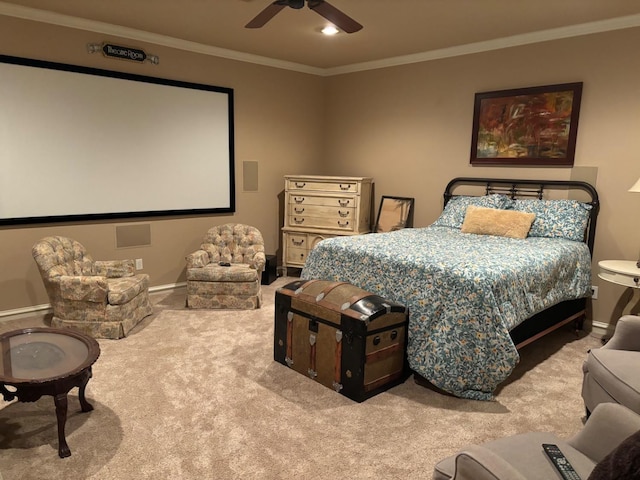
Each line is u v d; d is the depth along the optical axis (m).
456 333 2.77
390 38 4.45
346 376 2.79
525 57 4.31
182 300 4.71
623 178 3.86
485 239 3.87
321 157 6.23
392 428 2.49
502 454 1.51
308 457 2.22
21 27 3.82
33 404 2.66
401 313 2.89
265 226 5.77
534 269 3.09
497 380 2.74
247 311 4.39
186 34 4.46
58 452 2.21
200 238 5.20
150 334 3.77
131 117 4.50
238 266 4.58
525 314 3.00
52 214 4.17
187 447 2.29
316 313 2.92
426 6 3.52
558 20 3.82
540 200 4.22
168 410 2.62
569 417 2.63
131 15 3.92
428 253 3.20
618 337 2.45
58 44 4.01
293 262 5.64
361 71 5.65
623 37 3.75
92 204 4.38
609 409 1.55
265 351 3.47
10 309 4.05
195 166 5.03
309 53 5.13
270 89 5.54
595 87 3.93
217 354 3.40
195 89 4.89
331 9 2.65
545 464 1.47
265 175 5.67
